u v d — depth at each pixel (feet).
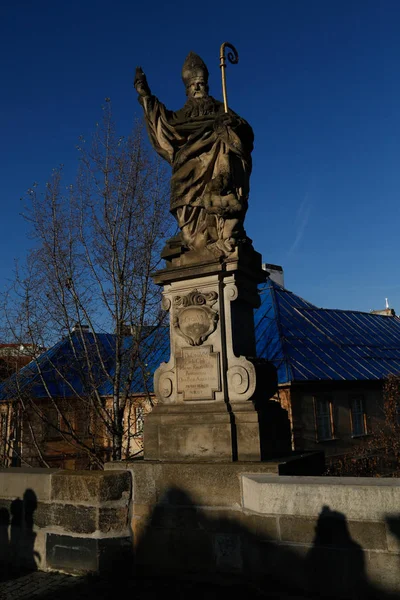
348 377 68.39
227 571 17.04
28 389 48.75
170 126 23.54
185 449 19.72
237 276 20.92
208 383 20.24
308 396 65.10
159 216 50.78
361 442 68.90
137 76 23.95
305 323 77.92
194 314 20.94
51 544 19.20
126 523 18.89
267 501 15.85
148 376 47.78
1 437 52.11
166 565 18.04
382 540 13.99
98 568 18.20
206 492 17.85
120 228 49.47
